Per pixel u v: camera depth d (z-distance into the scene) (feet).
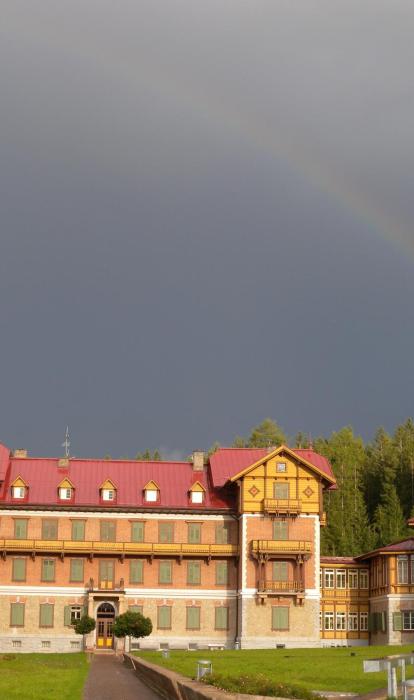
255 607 302.66
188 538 313.73
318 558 306.76
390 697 107.34
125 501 315.58
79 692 141.08
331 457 499.10
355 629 324.60
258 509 308.81
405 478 478.59
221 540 314.35
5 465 320.50
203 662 132.77
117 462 330.75
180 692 115.14
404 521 424.87
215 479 320.29
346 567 329.72
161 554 308.81
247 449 333.01
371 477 496.23
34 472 322.96
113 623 301.22
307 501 310.65
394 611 299.58
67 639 303.27
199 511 314.76
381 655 219.82
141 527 313.53
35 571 307.58
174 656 229.04
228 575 311.68
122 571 310.45
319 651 248.52
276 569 306.35
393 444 524.52
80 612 305.94
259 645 299.58
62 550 306.35
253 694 114.21
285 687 116.67
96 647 302.86
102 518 313.12
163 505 315.37
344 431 541.75
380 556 311.68
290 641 300.40
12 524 309.63
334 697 121.70
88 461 329.93
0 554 306.76
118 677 179.52
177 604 309.01
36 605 305.12
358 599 327.26
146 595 308.60
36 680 158.61
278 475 311.27
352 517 441.68
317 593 304.09
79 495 315.78
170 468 330.95
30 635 302.66
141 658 212.64
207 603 309.42
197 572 311.47
